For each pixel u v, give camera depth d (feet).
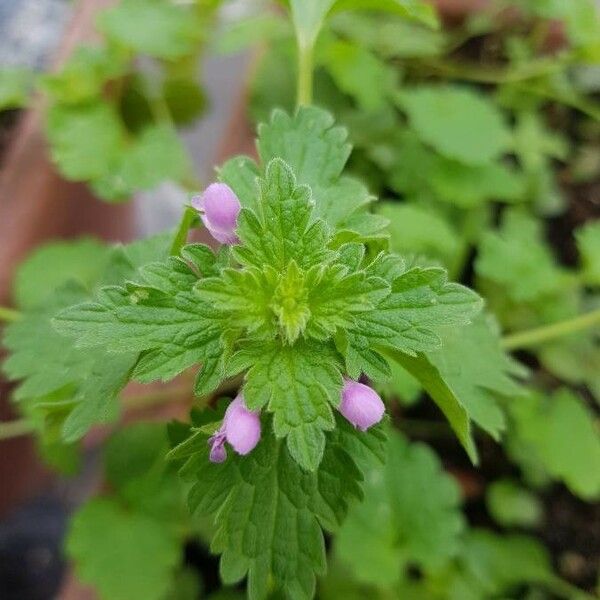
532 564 0.53
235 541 0.30
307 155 0.34
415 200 0.60
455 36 0.71
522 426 0.53
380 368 0.28
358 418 0.27
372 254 0.32
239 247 0.28
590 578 0.54
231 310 0.28
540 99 0.70
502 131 0.61
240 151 0.58
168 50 0.58
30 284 0.51
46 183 0.53
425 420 0.57
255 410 0.27
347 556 0.45
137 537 0.46
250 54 0.76
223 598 0.49
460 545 0.52
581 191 0.68
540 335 0.52
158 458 0.48
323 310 0.28
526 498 0.55
